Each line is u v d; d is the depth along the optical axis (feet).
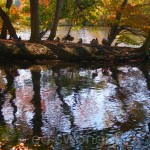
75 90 59.62
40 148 35.70
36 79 66.59
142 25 99.40
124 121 45.09
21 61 82.69
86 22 141.90
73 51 86.99
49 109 49.01
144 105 52.03
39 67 78.18
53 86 61.67
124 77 70.85
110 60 88.02
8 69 74.90
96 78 69.26
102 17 117.60
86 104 52.08
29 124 42.83
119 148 36.68
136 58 91.15
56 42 95.25
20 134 39.29
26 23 122.21
